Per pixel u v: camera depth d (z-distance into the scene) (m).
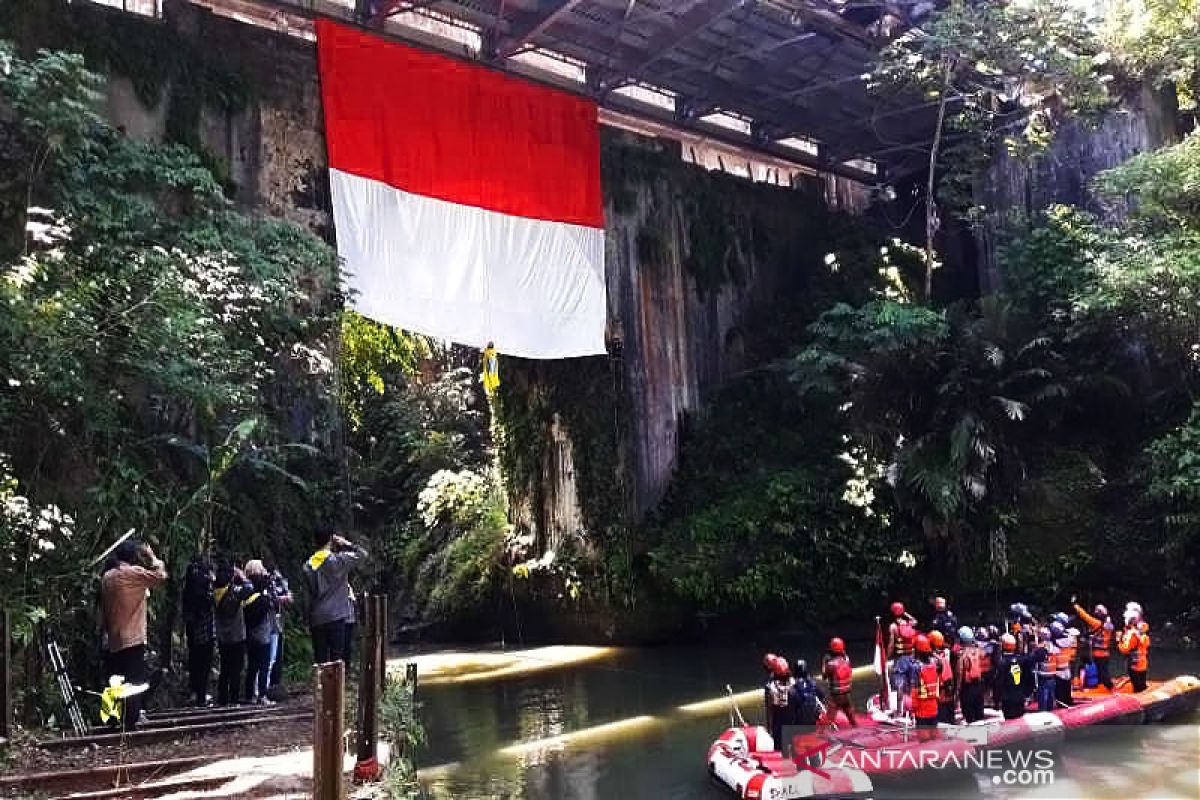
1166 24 17.31
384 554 22.69
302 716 7.71
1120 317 15.52
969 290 20.94
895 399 17.27
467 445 24.81
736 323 19.52
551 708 12.35
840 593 16.70
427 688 14.34
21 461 8.44
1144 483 15.44
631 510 17.38
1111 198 16.84
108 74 11.42
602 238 16.78
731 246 19.64
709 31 15.95
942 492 15.39
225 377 9.97
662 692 13.08
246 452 10.55
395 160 13.91
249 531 10.80
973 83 18.52
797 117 20.02
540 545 18.47
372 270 13.45
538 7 14.92
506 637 19.25
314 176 13.23
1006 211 18.97
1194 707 10.57
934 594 16.39
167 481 9.77
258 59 12.85
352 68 13.58
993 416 16.27
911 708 9.62
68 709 7.57
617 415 17.39
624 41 16.05
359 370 18.22
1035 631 10.19
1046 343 16.03
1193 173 14.54
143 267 9.33
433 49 15.23
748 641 16.91
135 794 5.47
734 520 16.84
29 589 7.92
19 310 7.94
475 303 14.75
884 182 23.34
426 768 9.52
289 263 11.54
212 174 12.03
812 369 16.98
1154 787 8.02
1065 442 16.72
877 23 17.19
